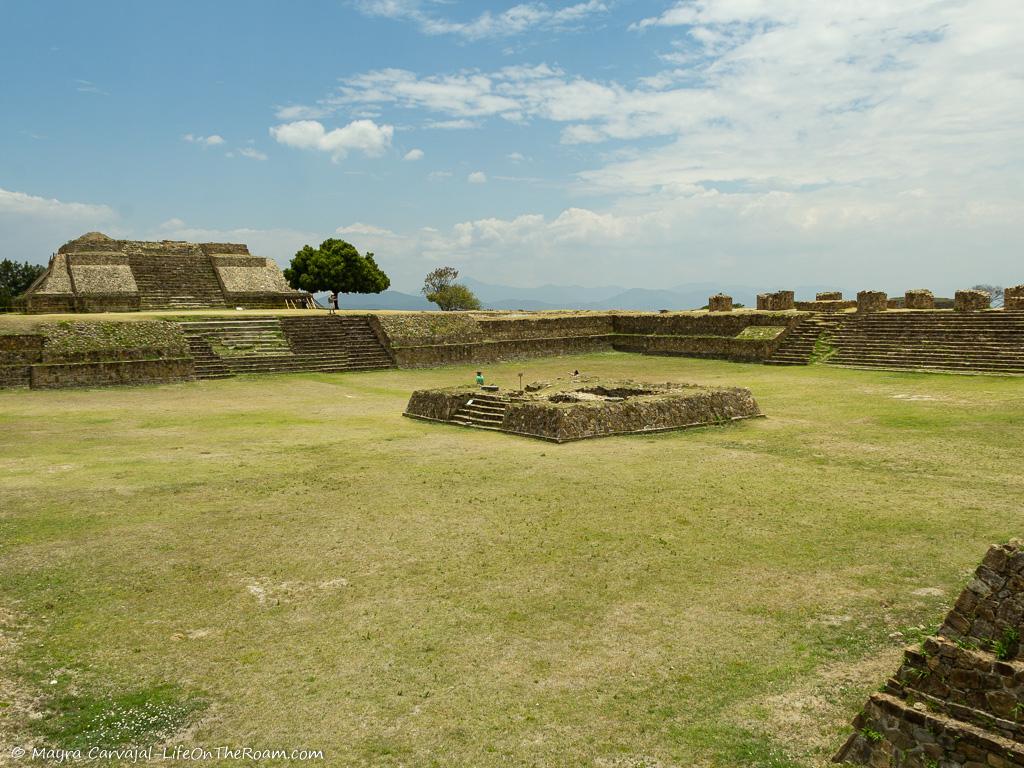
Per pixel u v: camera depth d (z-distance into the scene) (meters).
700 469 17.41
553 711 7.70
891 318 40.16
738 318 46.78
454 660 8.77
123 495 15.52
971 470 16.69
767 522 13.38
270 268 69.69
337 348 43.34
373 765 6.89
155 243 71.44
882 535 12.52
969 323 36.94
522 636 9.32
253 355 40.00
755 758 6.85
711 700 7.81
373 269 70.69
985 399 26.05
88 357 34.06
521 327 50.22
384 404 29.83
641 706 7.74
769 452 19.19
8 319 38.16
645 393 25.44
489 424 23.45
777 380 34.06
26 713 7.76
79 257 63.03
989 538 12.17
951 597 9.96
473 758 6.97
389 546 12.50
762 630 9.30
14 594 10.62
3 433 22.75
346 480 16.81
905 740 6.46
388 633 9.45
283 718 7.65
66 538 12.87
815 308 46.44
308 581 11.09
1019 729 5.96
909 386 30.17
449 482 16.53
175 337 37.62
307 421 25.45
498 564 11.64
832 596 10.18
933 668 6.59
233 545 12.58
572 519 13.77
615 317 55.62
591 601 10.27
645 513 14.05
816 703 7.66
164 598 10.52
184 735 7.40
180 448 20.55
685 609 9.95
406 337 44.44
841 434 21.31
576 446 20.23
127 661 8.81
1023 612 6.34
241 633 9.49
